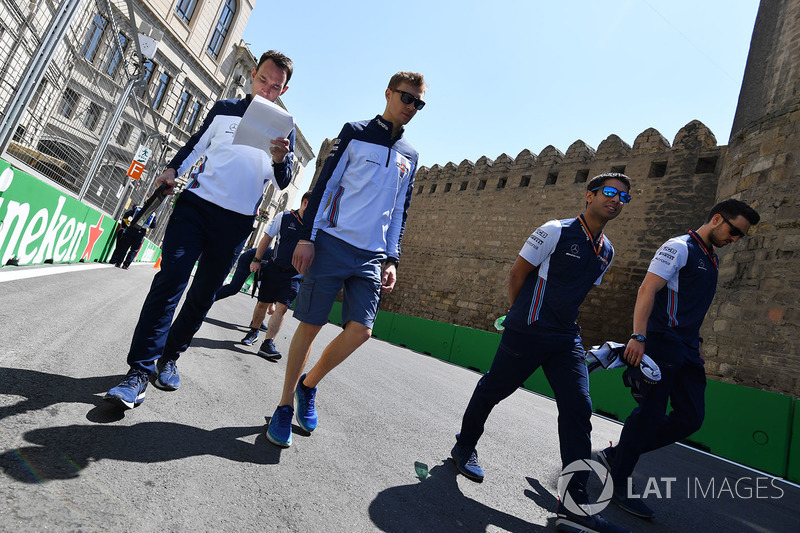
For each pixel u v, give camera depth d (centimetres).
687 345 230
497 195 1956
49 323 277
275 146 197
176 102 2231
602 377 719
